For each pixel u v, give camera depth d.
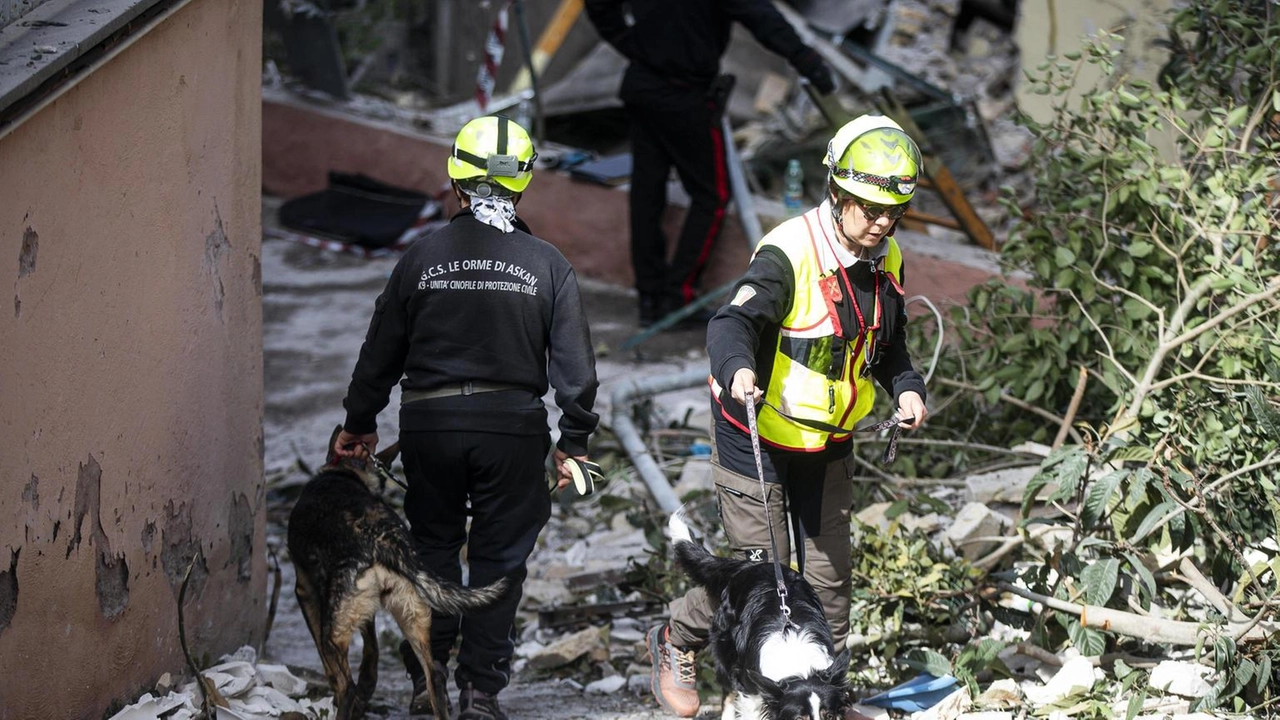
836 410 8.21
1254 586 9.27
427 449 8.94
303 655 12.15
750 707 7.52
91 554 7.84
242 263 10.25
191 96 9.10
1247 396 9.48
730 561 8.34
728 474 8.50
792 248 7.98
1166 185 11.89
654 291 22.34
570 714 10.06
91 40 7.30
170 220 8.82
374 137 27.36
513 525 9.22
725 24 20.14
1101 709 8.53
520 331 8.91
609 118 29.67
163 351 8.77
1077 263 12.30
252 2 10.28
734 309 7.89
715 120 20.69
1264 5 12.27
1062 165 12.79
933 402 14.40
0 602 6.86
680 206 23.72
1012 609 10.06
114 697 8.23
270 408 19.78
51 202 7.16
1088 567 9.18
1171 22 12.75
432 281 8.85
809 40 26.36
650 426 17.41
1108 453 9.73
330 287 24.64
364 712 9.41
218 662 9.88
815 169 23.56
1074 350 12.87
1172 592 10.19
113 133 7.91
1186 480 9.30
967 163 23.06
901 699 9.23
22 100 6.71
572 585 13.27
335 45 28.23
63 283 7.34
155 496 8.73
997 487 12.27
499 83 29.25
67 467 7.49
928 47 26.56
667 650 9.12
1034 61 24.47
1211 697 8.38
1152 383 10.97
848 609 8.90
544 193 25.36
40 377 7.14
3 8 7.38
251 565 10.69
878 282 8.09
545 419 9.17
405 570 8.52
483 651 9.26
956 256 20.56
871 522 12.34
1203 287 10.99
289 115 27.92
